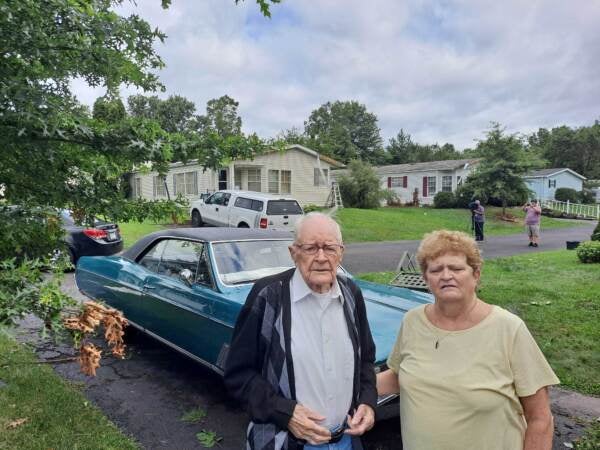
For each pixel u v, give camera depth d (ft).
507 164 84.38
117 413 11.98
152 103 164.86
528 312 20.13
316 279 6.26
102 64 7.43
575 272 29.96
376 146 224.33
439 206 102.47
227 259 13.76
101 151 7.40
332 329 6.36
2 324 5.89
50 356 15.43
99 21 7.04
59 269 7.21
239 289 12.85
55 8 6.64
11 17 6.23
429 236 6.64
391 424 11.76
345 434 6.40
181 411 12.15
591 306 20.88
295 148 81.35
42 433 10.16
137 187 76.79
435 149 236.84
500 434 5.86
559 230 77.71
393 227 67.62
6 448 9.44
